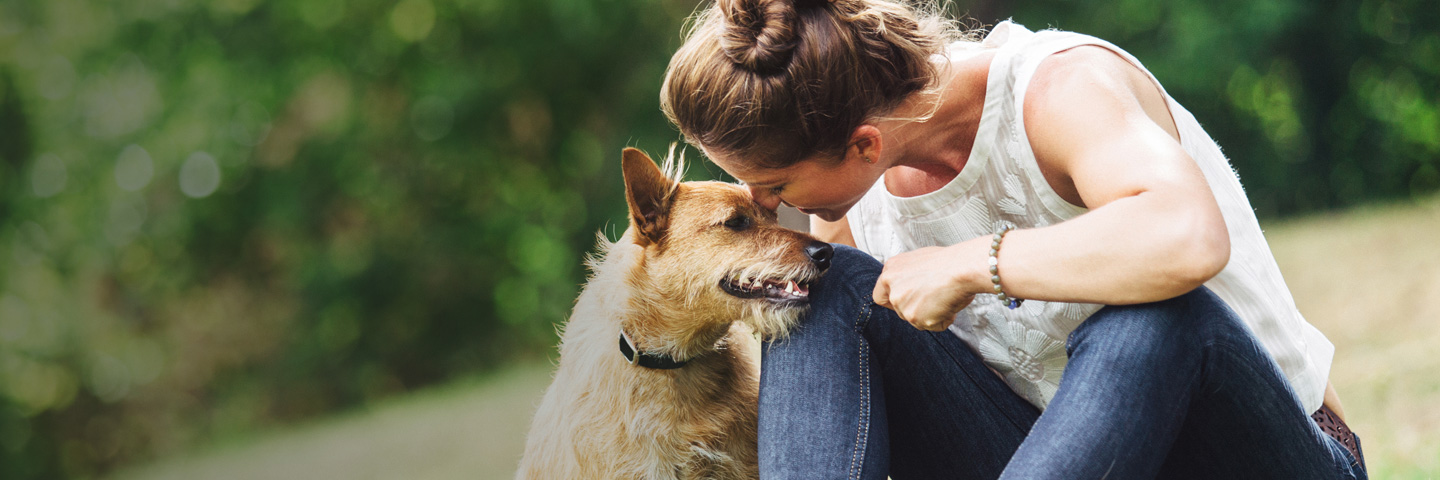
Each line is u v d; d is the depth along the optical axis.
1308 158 19.88
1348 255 9.76
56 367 18.20
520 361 16.28
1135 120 2.02
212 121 16.55
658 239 2.88
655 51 15.39
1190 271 1.83
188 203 17.33
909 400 2.36
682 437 2.82
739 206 2.87
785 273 2.53
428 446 8.80
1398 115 19.88
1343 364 5.32
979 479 2.37
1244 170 19.44
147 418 18.11
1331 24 18.92
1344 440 2.30
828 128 2.08
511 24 15.65
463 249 16.34
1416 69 19.64
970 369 2.31
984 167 2.22
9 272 18.42
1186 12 15.86
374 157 16.36
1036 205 2.18
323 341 16.62
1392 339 5.64
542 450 3.01
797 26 2.09
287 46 16.31
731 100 2.11
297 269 17.00
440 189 16.56
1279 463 2.03
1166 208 1.87
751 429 2.87
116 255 18.03
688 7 15.44
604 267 3.04
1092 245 1.91
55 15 17.61
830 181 2.22
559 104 16.27
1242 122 19.05
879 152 2.17
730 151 2.16
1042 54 2.14
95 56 17.11
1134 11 15.99
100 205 17.97
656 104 15.26
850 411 2.20
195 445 17.31
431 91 15.77
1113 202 1.92
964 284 2.06
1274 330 2.23
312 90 17.00
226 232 17.39
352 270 16.19
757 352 3.12
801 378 2.25
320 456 10.41
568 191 16.69
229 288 17.84
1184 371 1.93
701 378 2.88
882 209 2.68
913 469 2.46
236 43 16.34
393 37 16.14
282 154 17.03
